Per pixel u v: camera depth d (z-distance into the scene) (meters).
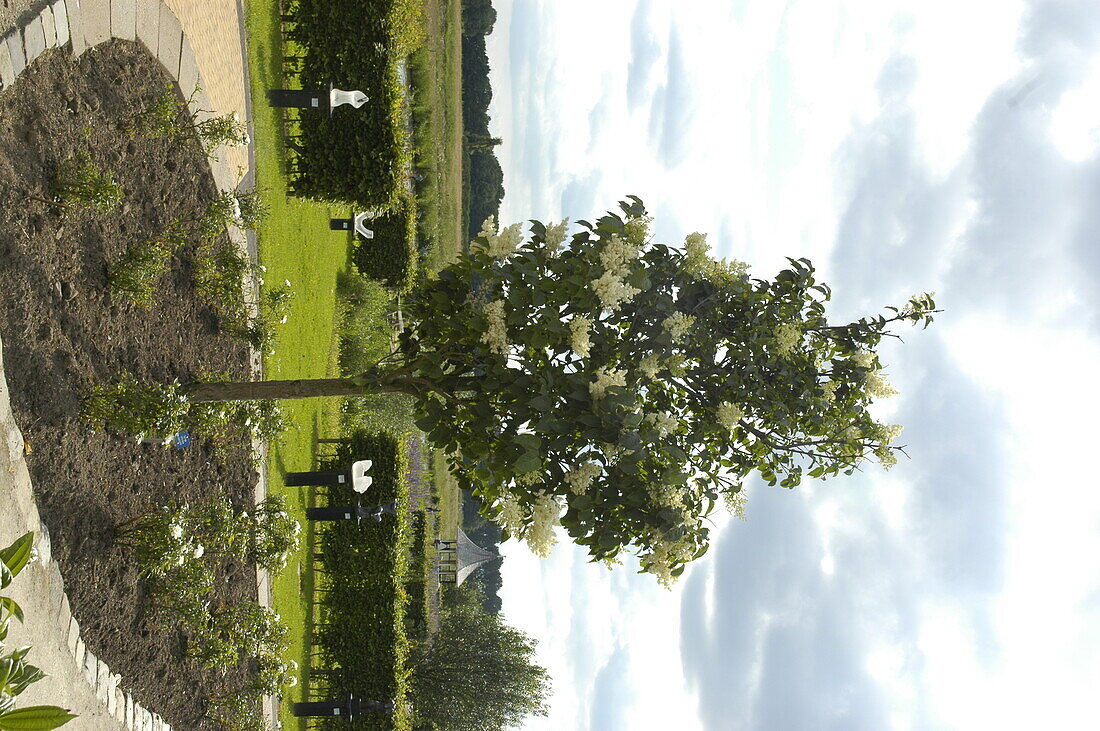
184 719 5.71
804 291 4.46
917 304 4.53
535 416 3.55
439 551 20.12
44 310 4.18
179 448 5.31
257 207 6.82
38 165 4.12
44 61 4.21
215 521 5.56
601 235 3.91
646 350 3.95
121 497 4.92
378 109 8.80
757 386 4.25
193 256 5.93
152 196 5.35
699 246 4.15
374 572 10.42
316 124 8.80
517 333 3.71
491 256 3.88
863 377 4.49
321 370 10.38
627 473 3.49
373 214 10.38
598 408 3.44
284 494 8.82
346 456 10.37
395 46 9.09
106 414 4.52
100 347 4.70
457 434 3.86
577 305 3.72
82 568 4.51
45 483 4.19
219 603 6.39
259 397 4.91
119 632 4.91
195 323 5.94
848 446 4.45
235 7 7.52
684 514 3.58
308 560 10.00
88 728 4.43
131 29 5.16
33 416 4.08
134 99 5.19
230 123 5.84
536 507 3.51
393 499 10.65
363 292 11.75
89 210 4.56
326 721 10.23
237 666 6.66
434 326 4.07
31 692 3.93
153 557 4.81
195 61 6.29
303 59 8.84
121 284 4.72
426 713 16.48
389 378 4.22
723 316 4.30
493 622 18.95
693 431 4.11
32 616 3.97
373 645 10.39
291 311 9.12
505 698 17.70
